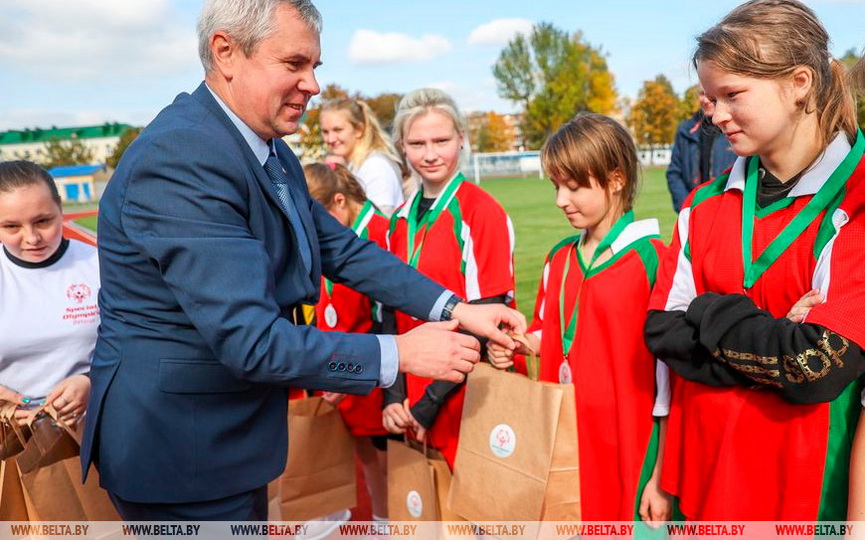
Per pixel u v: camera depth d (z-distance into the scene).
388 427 2.68
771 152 1.57
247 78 1.64
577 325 2.18
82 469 1.87
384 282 2.20
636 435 2.05
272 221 1.76
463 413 2.16
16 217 2.22
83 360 2.44
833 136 1.53
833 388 1.41
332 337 1.71
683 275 1.79
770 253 1.58
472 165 45.44
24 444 2.07
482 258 2.52
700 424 1.73
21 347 2.33
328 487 2.87
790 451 1.56
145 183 1.60
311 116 36.00
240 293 1.56
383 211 4.41
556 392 1.89
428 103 2.67
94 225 22.81
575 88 55.59
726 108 1.54
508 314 2.13
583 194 2.15
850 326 1.38
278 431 1.90
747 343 1.50
